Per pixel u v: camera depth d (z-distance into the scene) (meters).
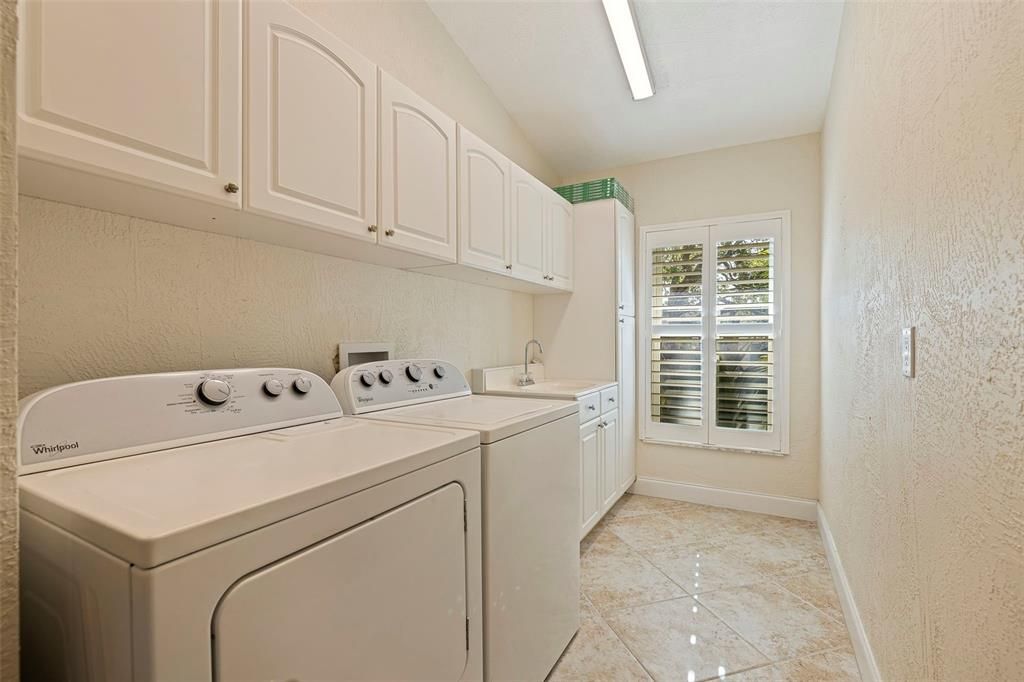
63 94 0.84
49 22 0.82
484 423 1.38
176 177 1.01
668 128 3.09
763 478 3.16
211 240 1.39
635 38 2.24
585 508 2.54
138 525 0.61
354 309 1.88
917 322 1.06
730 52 2.42
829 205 2.57
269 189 1.20
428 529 1.05
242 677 0.67
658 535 2.78
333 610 0.81
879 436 1.42
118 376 1.12
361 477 0.87
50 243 1.07
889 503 1.31
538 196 2.71
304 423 1.37
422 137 1.75
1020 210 0.63
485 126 2.75
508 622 1.36
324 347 1.75
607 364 3.15
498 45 2.50
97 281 1.15
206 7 1.07
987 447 0.73
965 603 0.80
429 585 1.05
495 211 2.25
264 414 1.27
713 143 3.24
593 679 1.60
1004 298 0.67
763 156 3.17
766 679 1.60
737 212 3.24
